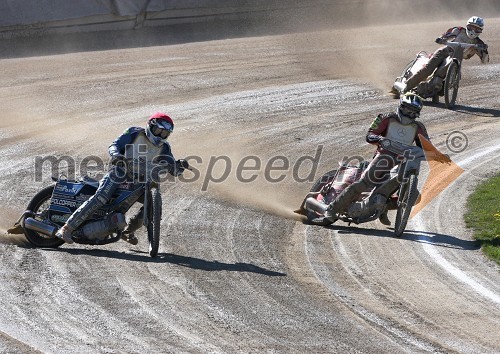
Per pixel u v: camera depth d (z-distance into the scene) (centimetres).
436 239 2950
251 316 2055
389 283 2416
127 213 3050
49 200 2695
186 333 1917
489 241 2881
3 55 6372
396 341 1944
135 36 7331
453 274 2530
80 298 2112
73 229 2552
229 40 7456
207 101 5197
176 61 6381
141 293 2178
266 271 2459
